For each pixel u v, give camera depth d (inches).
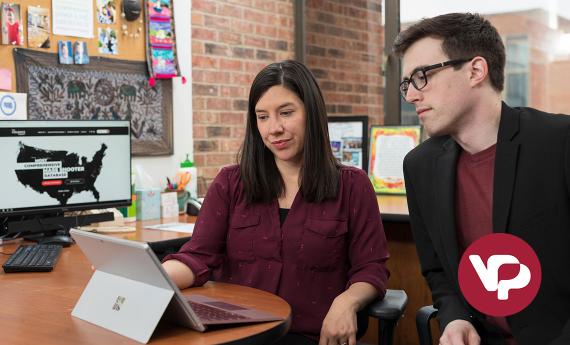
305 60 194.1
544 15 174.2
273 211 77.4
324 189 76.0
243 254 77.7
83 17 130.0
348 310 68.7
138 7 138.3
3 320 57.9
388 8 190.2
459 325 62.6
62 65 127.0
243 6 170.9
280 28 185.2
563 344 55.1
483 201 63.5
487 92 61.6
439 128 62.0
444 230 64.8
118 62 136.6
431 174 67.8
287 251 76.1
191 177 143.2
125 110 138.3
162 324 56.0
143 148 141.5
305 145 75.7
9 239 104.0
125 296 55.6
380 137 146.0
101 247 56.2
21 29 120.5
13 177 102.8
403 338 129.7
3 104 118.0
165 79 146.6
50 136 106.7
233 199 79.0
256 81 76.4
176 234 110.8
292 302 75.3
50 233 105.9
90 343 51.0
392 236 130.3
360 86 195.6
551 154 59.1
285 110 75.2
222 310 59.4
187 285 71.1
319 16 195.8
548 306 59.7
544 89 175.9
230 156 166.9
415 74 61.7
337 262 76.9
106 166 114.3
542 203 59.3
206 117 160.2
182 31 150.9
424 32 61.4
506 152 60.7
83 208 111.3
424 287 127.1
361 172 79.2
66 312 60.7
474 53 60.1
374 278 73.9
